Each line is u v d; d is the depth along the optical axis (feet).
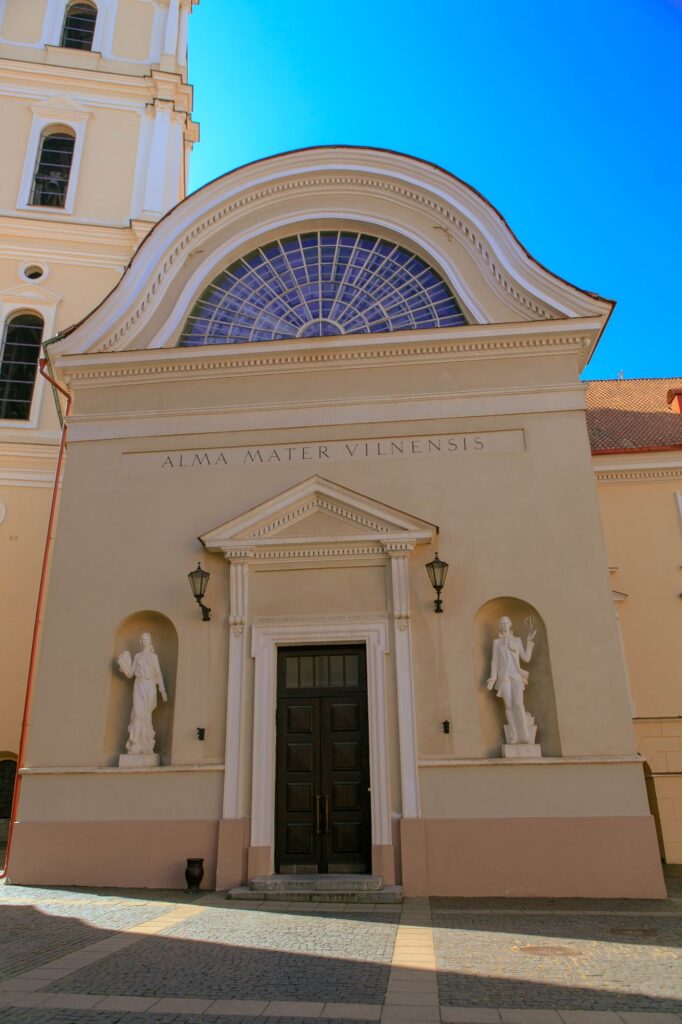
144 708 37.40
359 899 31.53
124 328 45.32
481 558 38.19
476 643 37.27
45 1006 18.04
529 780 34.40
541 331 41.19
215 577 39.29
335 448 41.19
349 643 37.63
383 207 48.11
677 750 48.73
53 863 35.47
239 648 37.60
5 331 68.95
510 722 35.42
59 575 40.19
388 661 36.88
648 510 55.16
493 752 35.81
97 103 79.51
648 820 33.45
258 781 35.47
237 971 20.98
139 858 35.14
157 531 40.63
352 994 18.99
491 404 41.01
